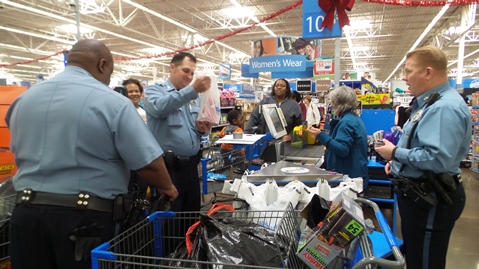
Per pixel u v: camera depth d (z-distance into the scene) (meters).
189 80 2.17
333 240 1.08
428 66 1.63
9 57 16.09
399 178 1.69
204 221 1.26
